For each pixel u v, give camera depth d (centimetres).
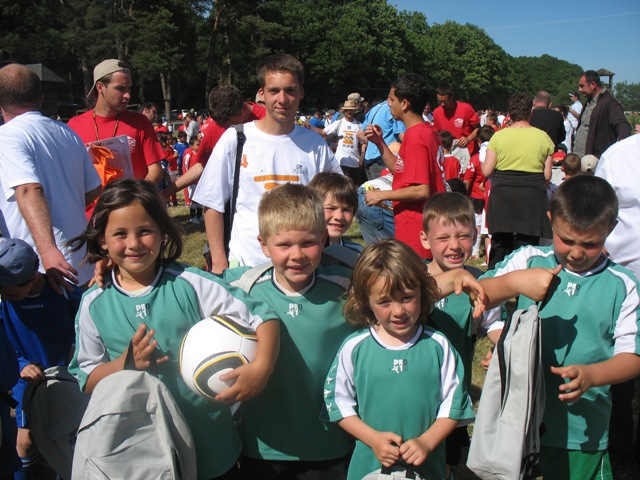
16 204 357
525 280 237
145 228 234
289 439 263
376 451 234
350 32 6328
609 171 329
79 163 380
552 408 251
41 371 313
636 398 429
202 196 352
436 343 245
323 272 272
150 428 218
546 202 578
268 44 6000
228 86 559
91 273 378
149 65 4562
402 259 234
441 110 968
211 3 5284
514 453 219
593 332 241
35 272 314
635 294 238
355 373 249
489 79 9881
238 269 296
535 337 221
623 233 328
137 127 494
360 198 524
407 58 7319
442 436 236
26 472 341
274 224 245
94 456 210
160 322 241
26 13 4481
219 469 247
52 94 2481
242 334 234
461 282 244
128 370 225
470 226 277
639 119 2384
